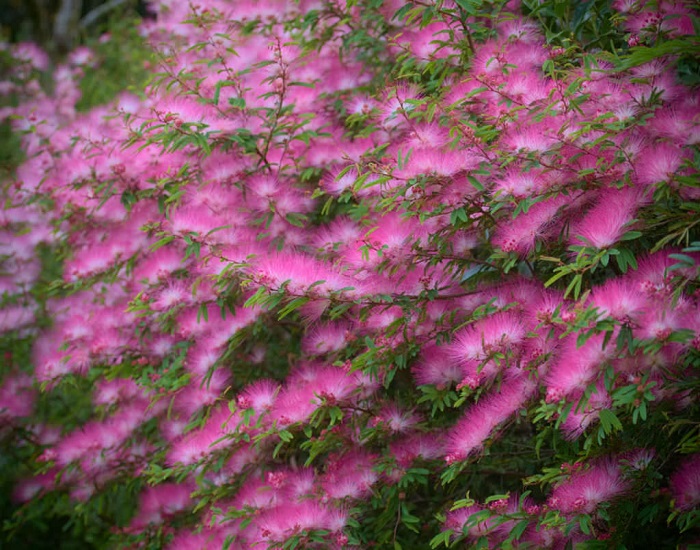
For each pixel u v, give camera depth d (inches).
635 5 121.4
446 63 135.0
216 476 141.8
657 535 124.7
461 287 130.6
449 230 117.9
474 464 136.9
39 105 234.4
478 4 119.5
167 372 148.7
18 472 206.4
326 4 160.7
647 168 100.3
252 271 121.3
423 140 119.1
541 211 108.8
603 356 96.2
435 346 127.1
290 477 133.3
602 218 100.3
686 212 104.1
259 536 127.9
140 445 167.6
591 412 101.0
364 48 164.9
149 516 157.6
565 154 107.7
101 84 249.6
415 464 129.9
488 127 110.1
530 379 109.6
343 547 125.0
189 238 133.8
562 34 137.3
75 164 156.9
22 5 364.8
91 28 344.5
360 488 127.8
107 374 164.9
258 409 132.1
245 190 147.0
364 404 134.2
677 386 100.5
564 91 112.7
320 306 119.3
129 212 159.2
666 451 113.3
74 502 198.8
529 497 130.0
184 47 185.5
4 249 201.9
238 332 139.5
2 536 220.5
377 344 126.0
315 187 151.7
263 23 165.2
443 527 124.3
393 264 119.5
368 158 129.9
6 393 194.1
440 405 124.1
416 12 124.7
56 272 212.8
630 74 113.5
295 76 154.0
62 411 209.9
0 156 231.1
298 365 151.6
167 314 143.9
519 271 132.4
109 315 163.0
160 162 151.9
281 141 148.3
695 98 113.5
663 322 91.6
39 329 211.2
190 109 138.8
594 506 105.1
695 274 94.3
